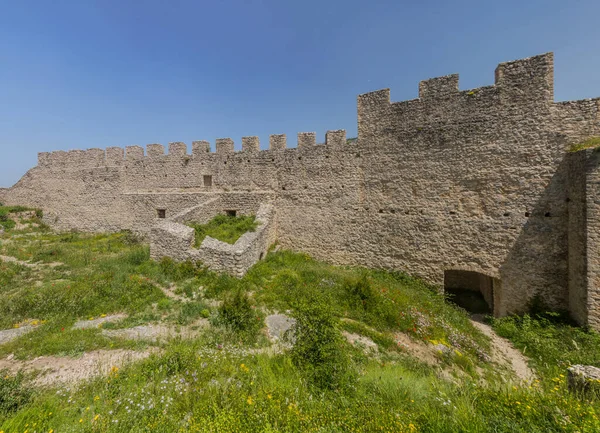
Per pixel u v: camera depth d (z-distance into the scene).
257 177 16.88
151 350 6.39
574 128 10.02
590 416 3.72
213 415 3.98
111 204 19.98
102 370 5.50
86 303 8.72
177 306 8.97
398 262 13.38
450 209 12.17
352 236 14.48
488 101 11.30
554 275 10.37
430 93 12.43
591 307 8.87
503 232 11.20
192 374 5.05
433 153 12.45
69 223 21.38
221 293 10.00
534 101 10.55
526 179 10.76
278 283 10.90
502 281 11.24
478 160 11.55
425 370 6.71
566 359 7.79
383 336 8.08
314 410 4.21
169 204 18.02
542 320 10.18
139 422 3.86
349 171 14.48
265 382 4.93
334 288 10.73
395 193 13.37
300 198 15.79
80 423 3.83
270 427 3.66
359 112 14.13
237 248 11.53
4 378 4.84
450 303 12.30
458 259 12.07
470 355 8.00
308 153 15.52
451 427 3.69
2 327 7.46
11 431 3.54
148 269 11.91
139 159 19.70
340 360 5.79
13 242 17.33
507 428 3.67
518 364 8.03
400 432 3.67
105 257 14.07
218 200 16.97
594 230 8.79
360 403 4.54
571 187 9.84
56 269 12.19
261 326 7.95
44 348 6.26
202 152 18.22
